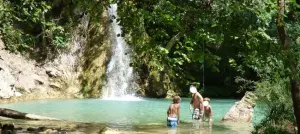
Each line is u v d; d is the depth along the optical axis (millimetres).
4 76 21391
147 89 24953
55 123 10469
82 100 22219
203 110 12430
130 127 10727
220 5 5367
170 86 25266
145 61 23594
